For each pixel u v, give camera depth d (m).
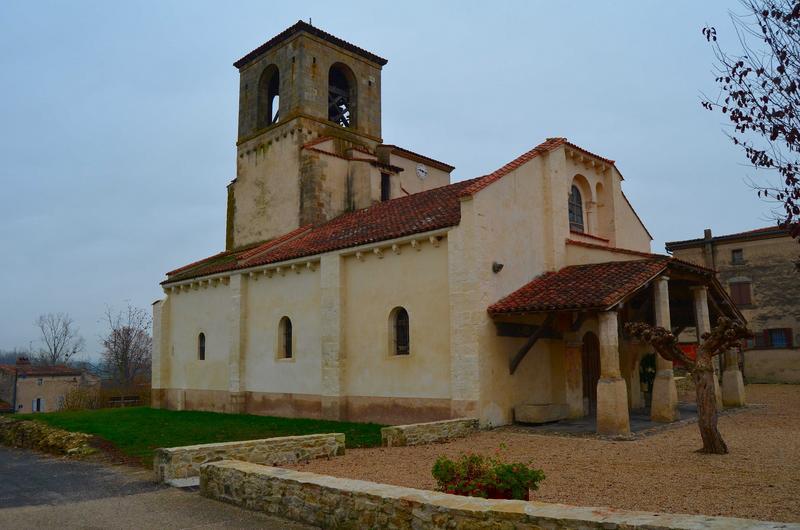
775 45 7.18
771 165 7.11
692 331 34.81
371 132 30.03
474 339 15.20
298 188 26.12
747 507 7.22
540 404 16.33
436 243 16.55
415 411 16.58
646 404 20.98
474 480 6.74
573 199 21.28
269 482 8.01
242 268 22.58
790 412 17.98
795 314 31.27
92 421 19.86
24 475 11.60
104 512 8.24
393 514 6.38
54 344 73.00
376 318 17.97
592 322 18.83
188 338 25.95
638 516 5.02
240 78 30.94
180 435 15.90
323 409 18.75
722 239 33.56
